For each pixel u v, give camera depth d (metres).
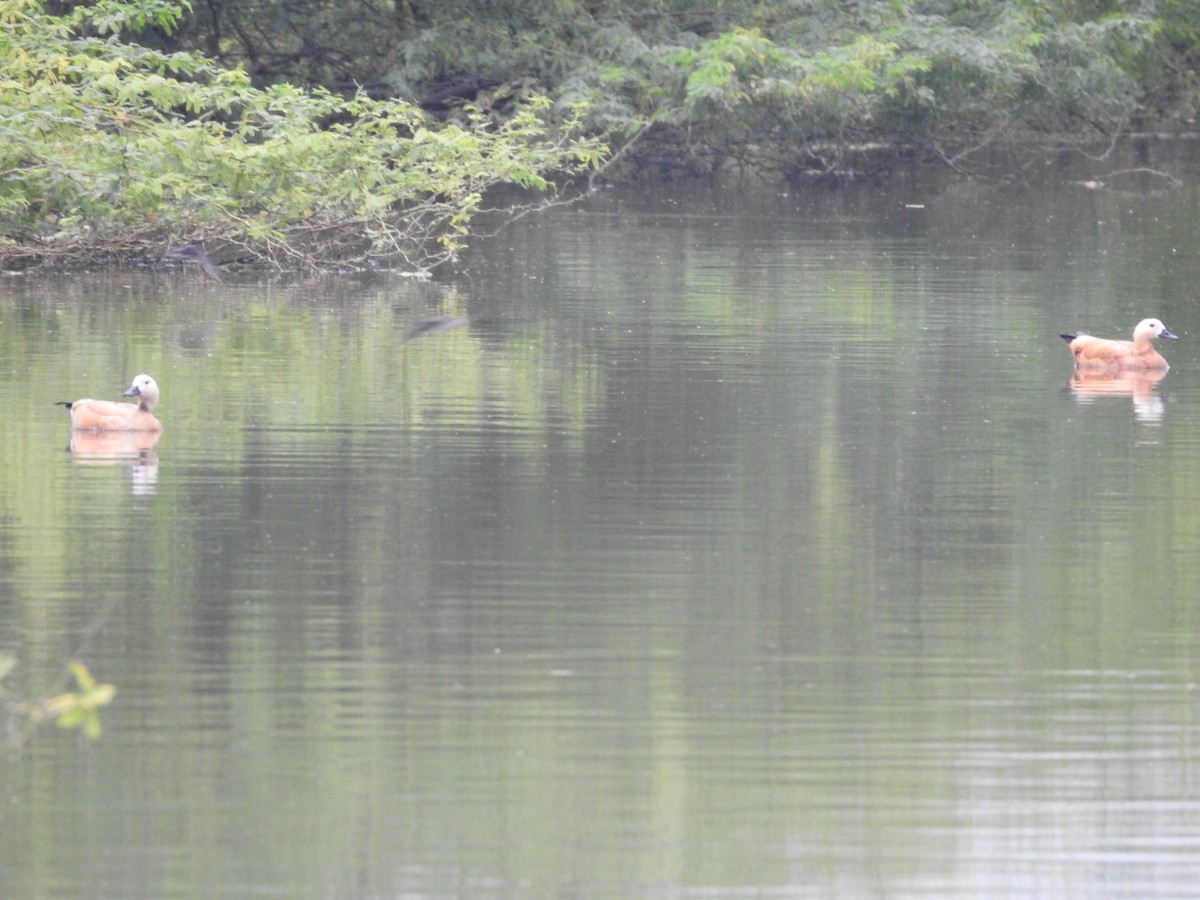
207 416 46.00
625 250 86.06
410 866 22.00
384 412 46.75
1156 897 21.48
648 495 38.38
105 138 72.75
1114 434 44.72
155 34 111.88
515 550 34.16
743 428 45.19
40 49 75.31
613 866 22.09
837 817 23.36
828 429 45.19
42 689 26.84
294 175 75.12
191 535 34.94
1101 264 80.44
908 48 117.19
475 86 116.19
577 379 51.69
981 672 28.03
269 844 22.53
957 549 34.56
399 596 31.36
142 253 78.75
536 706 26.62
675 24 119.31
